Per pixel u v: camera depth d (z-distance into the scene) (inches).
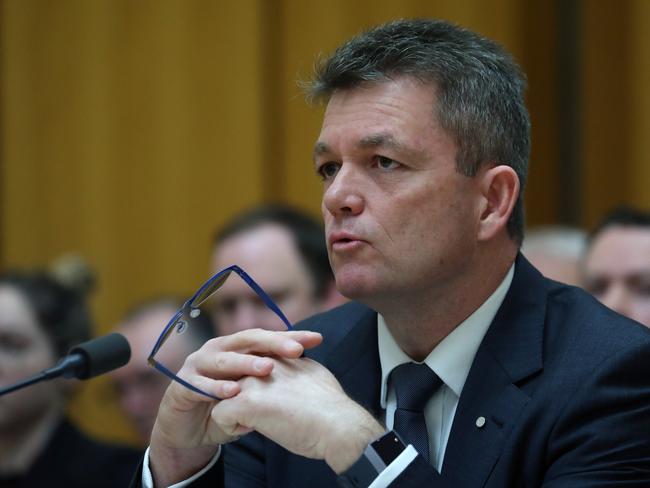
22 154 333.4
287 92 320.8
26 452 227.9
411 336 124.3
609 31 309.7
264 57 321.4
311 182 317.1
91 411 316.5
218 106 323.3
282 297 230.7
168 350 240.1
